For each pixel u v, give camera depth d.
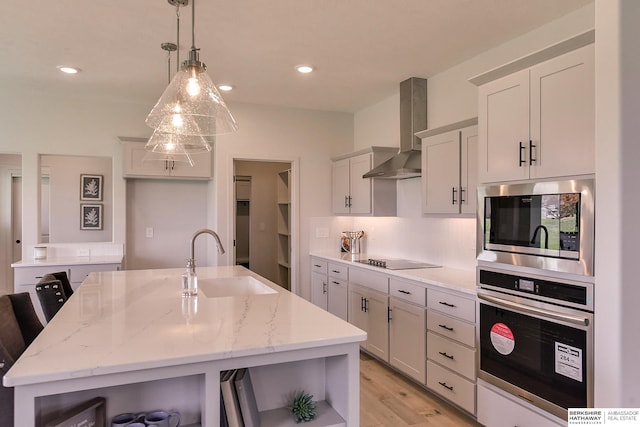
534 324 2.22
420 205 4.14
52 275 2.71
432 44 3.16
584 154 1.98
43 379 1.25
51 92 4.40
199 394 1.65
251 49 3.24
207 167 4.87
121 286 2.72
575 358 2.00
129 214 5.07
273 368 1.80
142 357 1.39
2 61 3.48
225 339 1.58
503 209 2.41
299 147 5.11
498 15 2.71
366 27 2.87
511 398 2.37
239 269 3.61
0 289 6.52
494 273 2.48
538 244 2.17
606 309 1.83
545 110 2.18
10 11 2.62
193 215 5.33
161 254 5.20
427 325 3.14
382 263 3.97
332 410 1.77
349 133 5.36
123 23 2.79
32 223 4.42
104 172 6.30
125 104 4.74
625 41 1.80
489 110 2.54
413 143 3.92
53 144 4.49
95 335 1.63
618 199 1.79
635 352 1.81
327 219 5.26
